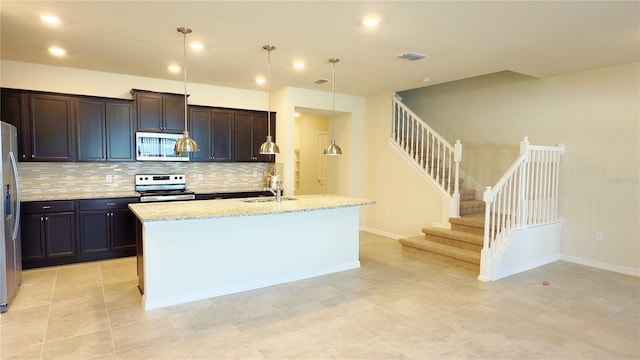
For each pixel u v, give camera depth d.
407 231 6.30
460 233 5.14
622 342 2.82
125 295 3.68
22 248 4.36
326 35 3.57
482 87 6.07
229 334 2.90
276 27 3.37
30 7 2.94
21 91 4.44
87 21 3.25
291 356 2.59
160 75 5.33
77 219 4.67
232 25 3.33
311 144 8.52
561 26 3.27
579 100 4.91
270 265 4.04
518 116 5.58
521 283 4.15
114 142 5.01
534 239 4.77
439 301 3.61
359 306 3.48
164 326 3.03
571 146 5.01
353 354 2.62
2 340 2.76
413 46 3.88
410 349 2.69
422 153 6.12
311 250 4.34
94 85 5.12
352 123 7.05
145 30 3.47
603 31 3.39
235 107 6.30
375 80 5.57
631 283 4.18
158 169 5.70
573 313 3.35
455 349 2.70
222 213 3.36
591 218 4.86
